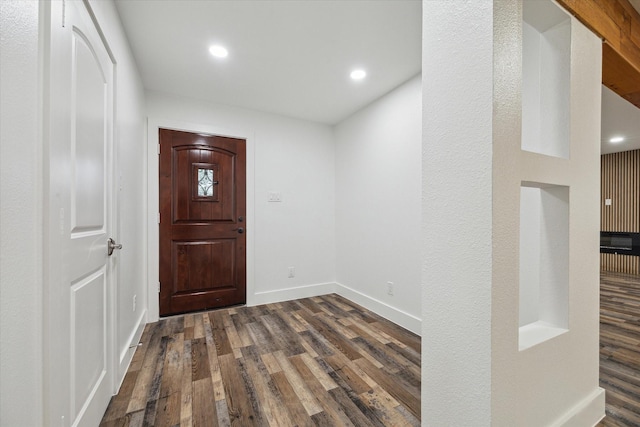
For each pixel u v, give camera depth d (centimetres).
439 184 88
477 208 78
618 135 406
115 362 148
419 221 230
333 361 183
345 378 163
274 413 134
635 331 232
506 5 79
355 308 292
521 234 160
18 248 69
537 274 154
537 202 154
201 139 282
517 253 81
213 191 288
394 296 255
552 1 105
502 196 77
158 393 149
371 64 216
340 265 343
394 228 257
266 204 313
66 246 94
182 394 148
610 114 320
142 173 243
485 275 76
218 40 186
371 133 288
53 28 84
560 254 110
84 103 111
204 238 283
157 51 198
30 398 73
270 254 315
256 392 150
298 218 332
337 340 215
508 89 79
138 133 223
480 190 77
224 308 291
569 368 106
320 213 346
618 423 121
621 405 134
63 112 92
